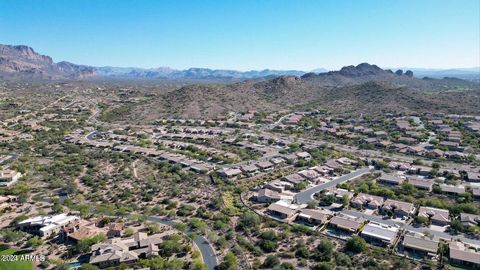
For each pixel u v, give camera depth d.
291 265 104.50
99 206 151.00
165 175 193.88
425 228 131.25
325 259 109.19
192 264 105.50
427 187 169.25
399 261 107.50
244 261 108.25
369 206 150.38
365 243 116.88
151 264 103.19
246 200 162.50
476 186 172.38
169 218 140.88
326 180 186.50
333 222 132.75
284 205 149.38
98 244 112.56
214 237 121.69
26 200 157.62
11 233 120.00
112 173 199.12
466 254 108.19
